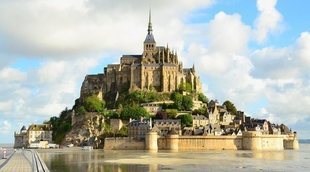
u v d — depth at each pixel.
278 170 150.50
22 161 145.75
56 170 140.12
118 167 153.75
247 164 173.88
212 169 149.88
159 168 151.50
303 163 183.12
